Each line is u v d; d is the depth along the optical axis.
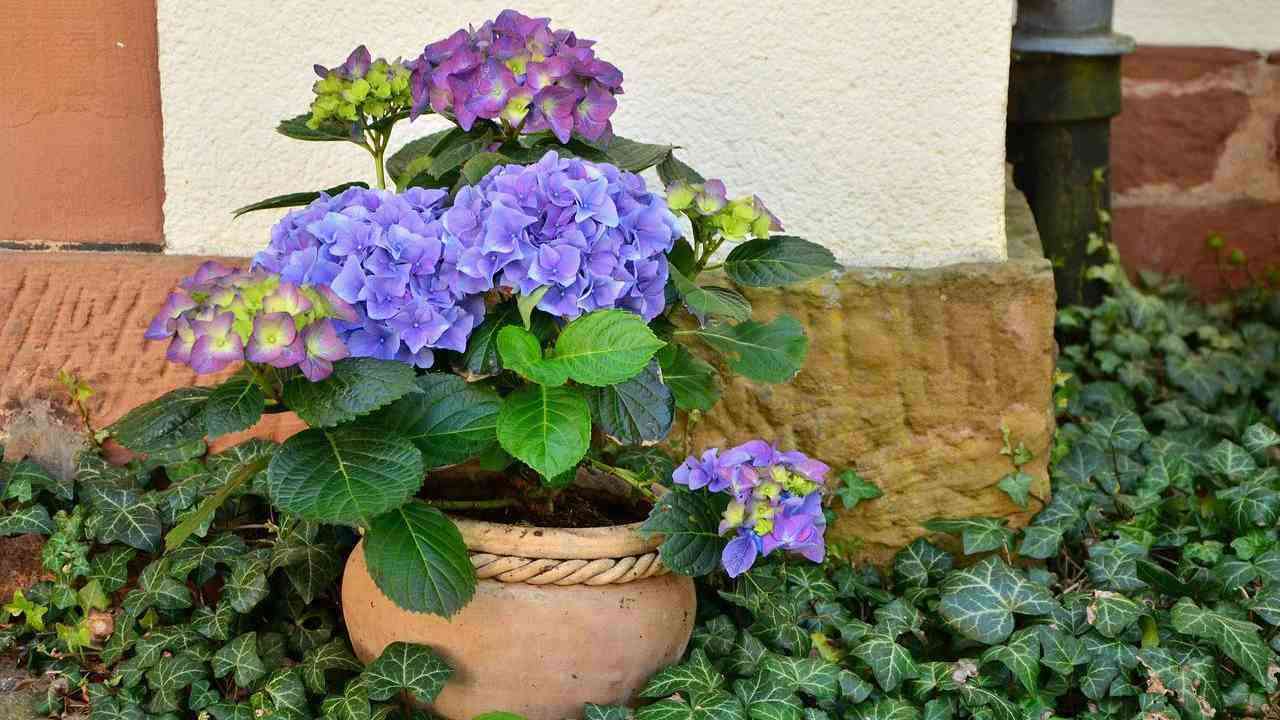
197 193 2.71
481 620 2.03
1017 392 2.68
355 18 2.66
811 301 2.67
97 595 2.52
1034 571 2.59
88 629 2.47
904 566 2.67
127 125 2.70
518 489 2.29
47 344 2.72
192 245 2.74
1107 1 3.39
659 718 2.04
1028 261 2.68
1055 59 3.37
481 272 1.89
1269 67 3.87
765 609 2.43
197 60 2.66
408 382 1.84
